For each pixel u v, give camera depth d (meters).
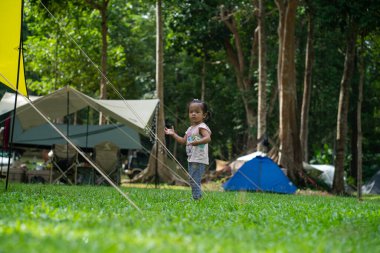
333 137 35.62
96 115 42.91
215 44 30.11
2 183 12.84
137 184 19.73
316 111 32.09
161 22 22.06
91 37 30.42
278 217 5.05
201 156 7.47
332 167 26.23
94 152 16.41
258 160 17.14
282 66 20.38
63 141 19.70
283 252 2.94
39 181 17.02
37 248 2.62
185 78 40.59
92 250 2.62
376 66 28.62
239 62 29.86
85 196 7.60
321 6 17.19
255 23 30.02
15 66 9.22
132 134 20.42
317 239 3.62
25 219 3.86
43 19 24.47
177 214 4.94
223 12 27.61
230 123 39.09
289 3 20.02
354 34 20.03
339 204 8.56
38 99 16.00
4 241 2.82
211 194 10.63
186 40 29.33
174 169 21.00
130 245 2.83
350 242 3.60
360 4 16.31
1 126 19.25
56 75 30.84
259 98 21.80
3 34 8.47
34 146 20.64
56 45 30.03
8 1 7.90
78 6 24.59
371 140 34.94
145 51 37.81
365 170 33.22
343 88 20.47
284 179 17.08
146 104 16.72
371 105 32.50
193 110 7.50
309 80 24.12
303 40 28.78
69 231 3.29
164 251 2.69
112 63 31.56
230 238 3.39
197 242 3.11
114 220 3.97
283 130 20.20
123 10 29.28
